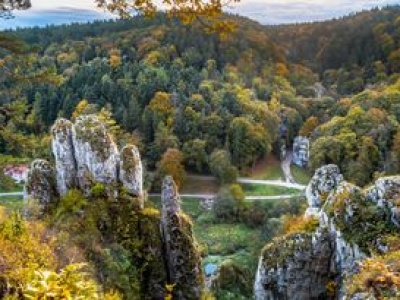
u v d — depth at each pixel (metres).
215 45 143.25
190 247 29.48
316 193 40.50
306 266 32.62
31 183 30.98
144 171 89.19
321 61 172.12
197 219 78.50
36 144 27.58
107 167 30.53
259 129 101.38
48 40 157.12
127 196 30.41
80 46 144.88
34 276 13.30
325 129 89.75
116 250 26.86
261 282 34.38
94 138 30.78
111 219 29.22
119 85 112.31
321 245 32.16
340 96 137.75
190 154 96.00
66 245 22.86
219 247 65.38
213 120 101.75
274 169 102.31
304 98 132.12
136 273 27.31
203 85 116.00
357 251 28.75
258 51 151.25
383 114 85.69
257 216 75.56
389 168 71.38
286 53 174.75
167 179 30.59
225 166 90.81
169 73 122.12
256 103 115.00
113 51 136.25
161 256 29.33
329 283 31.12
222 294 41.75
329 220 32.09
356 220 30.25
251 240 66.94
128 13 11.20
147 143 100.44
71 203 29.11
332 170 41.00
